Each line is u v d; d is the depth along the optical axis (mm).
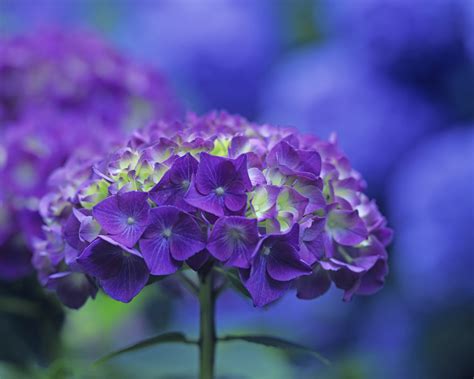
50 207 1051
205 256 962
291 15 1942
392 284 1659
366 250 1018
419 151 1641
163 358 1292
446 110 1676
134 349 1036
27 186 1189
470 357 1597
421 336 1624
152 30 1921
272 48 1900
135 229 964
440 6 1641
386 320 1641
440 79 1681
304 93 1699
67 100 1362
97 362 1038
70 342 1362
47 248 1044
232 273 996
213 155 962
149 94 1405
